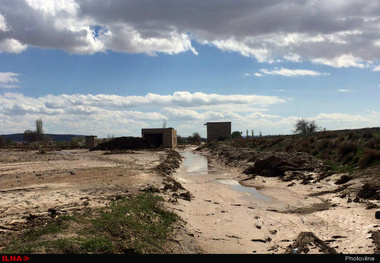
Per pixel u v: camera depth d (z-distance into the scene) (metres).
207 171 35.41
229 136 92.75
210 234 12.28
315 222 13.83
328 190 20.14
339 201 17.11
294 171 27.50
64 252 7.83
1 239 8.71
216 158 52.56
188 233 11.83
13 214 11.56
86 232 9.34
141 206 13.39
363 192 17.42
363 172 21.30
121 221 10.69
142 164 34.38
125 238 9.64
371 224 12.45
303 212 15.79
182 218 13.72
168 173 30.52
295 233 12.41
